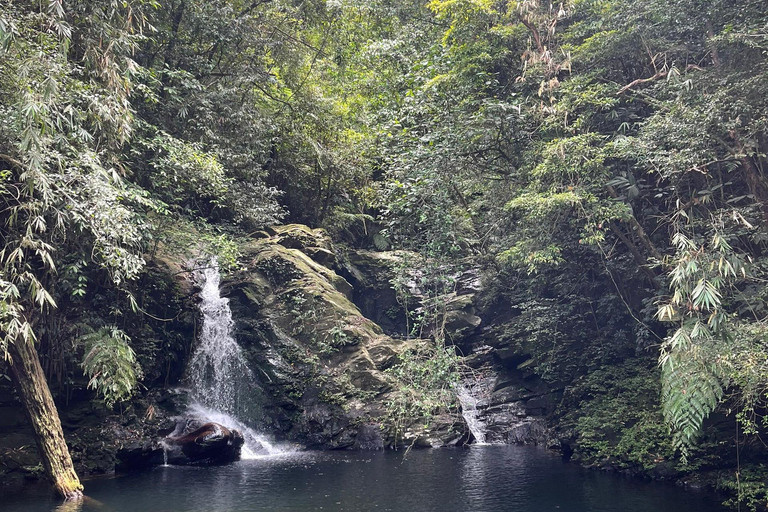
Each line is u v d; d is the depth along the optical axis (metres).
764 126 10.26
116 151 12.77
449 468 12.62
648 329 14.57
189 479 11.67
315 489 10.67
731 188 12.24
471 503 9.59
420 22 19.81
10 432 12.30
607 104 12.77
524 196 12.82
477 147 14.79
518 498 9.94
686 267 7.97
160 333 15.77
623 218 12.60
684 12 12.48
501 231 16.53
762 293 10.01
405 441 15.46
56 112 8.88
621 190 13.45
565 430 14.84
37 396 10.08
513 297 19.09
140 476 12.05
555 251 13.72
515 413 16.88
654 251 12.80
